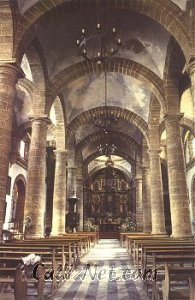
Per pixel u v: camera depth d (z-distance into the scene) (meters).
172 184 14.95
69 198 26.73
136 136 29.25
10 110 10.83
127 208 41.84
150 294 6.93
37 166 15.08
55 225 20.64
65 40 16.17
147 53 16.86
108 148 26.41
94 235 22.97
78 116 24.06
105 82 20.55
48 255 7.73
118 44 12.64
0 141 10.30
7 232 19.80
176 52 15.20
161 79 16.86
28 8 12.06
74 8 13.13
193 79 10.91
